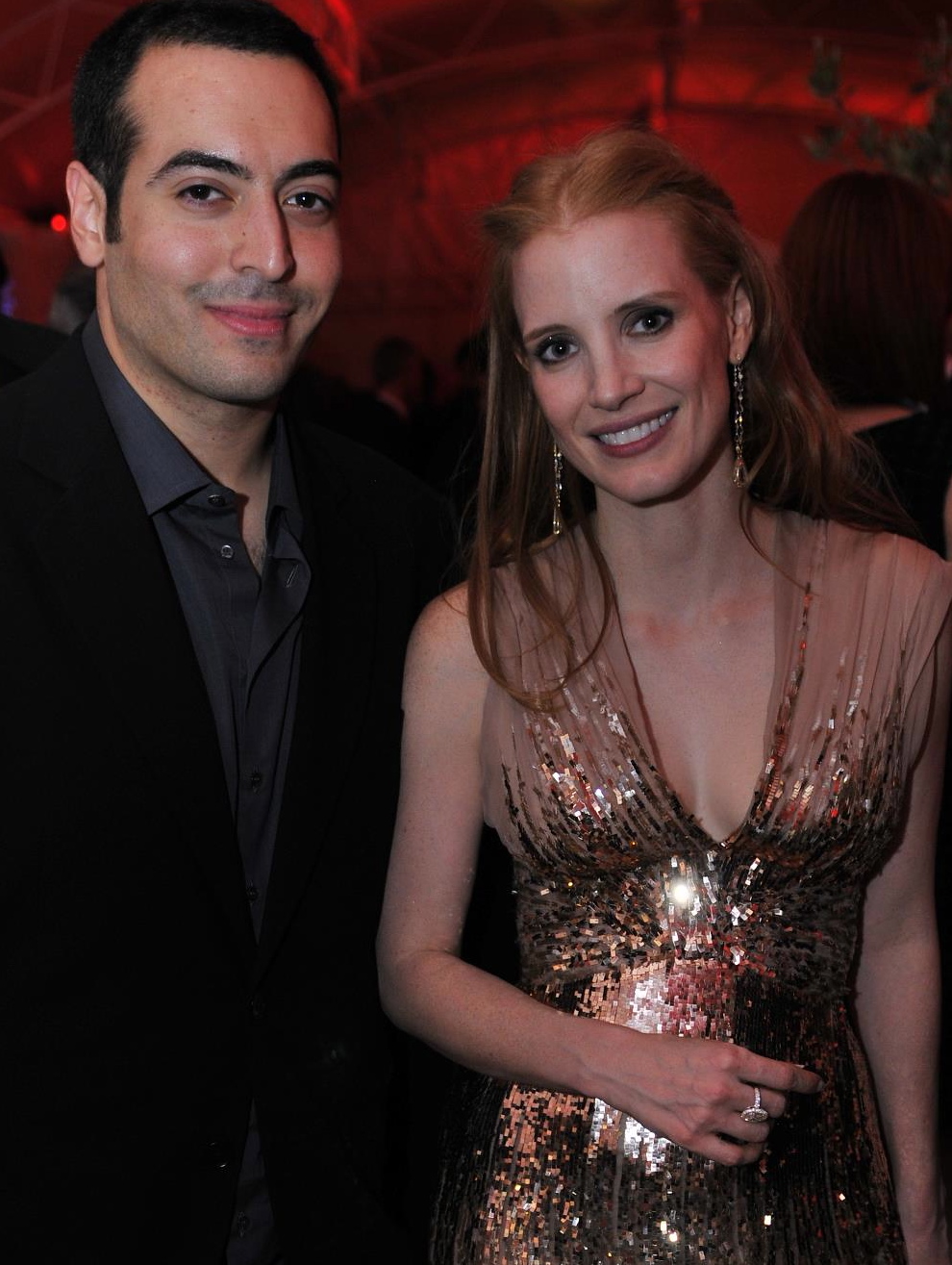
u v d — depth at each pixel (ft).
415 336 60.59
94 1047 5.84
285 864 6.08
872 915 6.21
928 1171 5.97
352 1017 6.46
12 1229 5.81
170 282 5.77
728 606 6.20
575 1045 5.47
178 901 5.88
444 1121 6.27
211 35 5.82
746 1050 5.32
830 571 6.18
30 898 5.73
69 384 6.22
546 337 5.72
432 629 6.28
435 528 7.20
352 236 60.08
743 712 6.04
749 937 5.80
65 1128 5.83
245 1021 6.04
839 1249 5.57
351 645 6.45
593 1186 5.64
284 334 5.93
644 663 6.15
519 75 56.49
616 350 5.64
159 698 5.82
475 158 59.52
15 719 5.68
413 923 6.23
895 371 8.84
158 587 5.92
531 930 6.10
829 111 53.01
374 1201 6.46
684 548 6.11
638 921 5.87
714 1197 5.56
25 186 51.16
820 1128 5.69
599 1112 5.71
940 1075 8.16
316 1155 6.23
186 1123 5.95
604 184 5.61
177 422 6.09
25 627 5.75
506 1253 5.65
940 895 7.98
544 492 6.48
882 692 5.94
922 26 49.70
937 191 11.37
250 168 5.74
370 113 57.67
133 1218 5.90
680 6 52.16
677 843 5.84
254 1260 6.31
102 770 5.74
